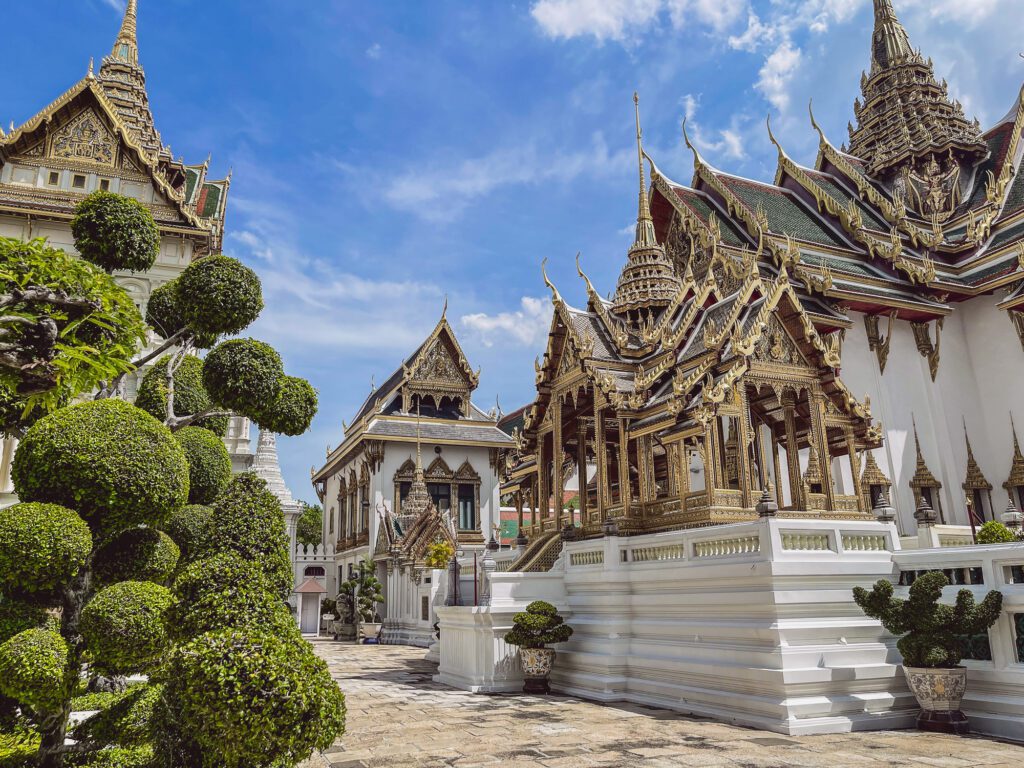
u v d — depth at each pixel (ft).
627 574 45.68
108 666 24.41
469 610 51.13
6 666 22.34
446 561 95.09
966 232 101.40
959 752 28.22
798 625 35.37
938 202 108.58
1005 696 32.04
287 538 24.26
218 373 33.32
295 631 22.49
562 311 58.44
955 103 119.85
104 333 30.37
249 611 21.79
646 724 35.22
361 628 110.73
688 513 45.75
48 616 27.66
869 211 109.91
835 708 33.50
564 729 34.27
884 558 38.96
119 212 35.94
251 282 34.96
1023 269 86.07
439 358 149.79
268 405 33.88
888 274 95.25
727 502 44.32
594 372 54.19
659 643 42.11
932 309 89.20
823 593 36.63
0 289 25.43
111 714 26.50
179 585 22.11
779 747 29.58
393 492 136.67
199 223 108.27
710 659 38.09
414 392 145.89
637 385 52.21
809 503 46.62
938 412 89.40
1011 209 100.32
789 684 33.24
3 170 103.81
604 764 27.25
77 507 24.84
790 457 50.14
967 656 34.14
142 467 25.32
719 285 90.07
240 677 19.07
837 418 49.01
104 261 36.09
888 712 34.32
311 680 20.22
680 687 39.24
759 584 36.73
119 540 29.58
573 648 47.52
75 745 25.82
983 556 34.55
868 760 27.04
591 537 54.44
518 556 62.28
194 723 19.25
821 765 26.40
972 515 51.29
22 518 22.86
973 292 92.22
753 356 46.96
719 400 44.47
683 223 99.14
